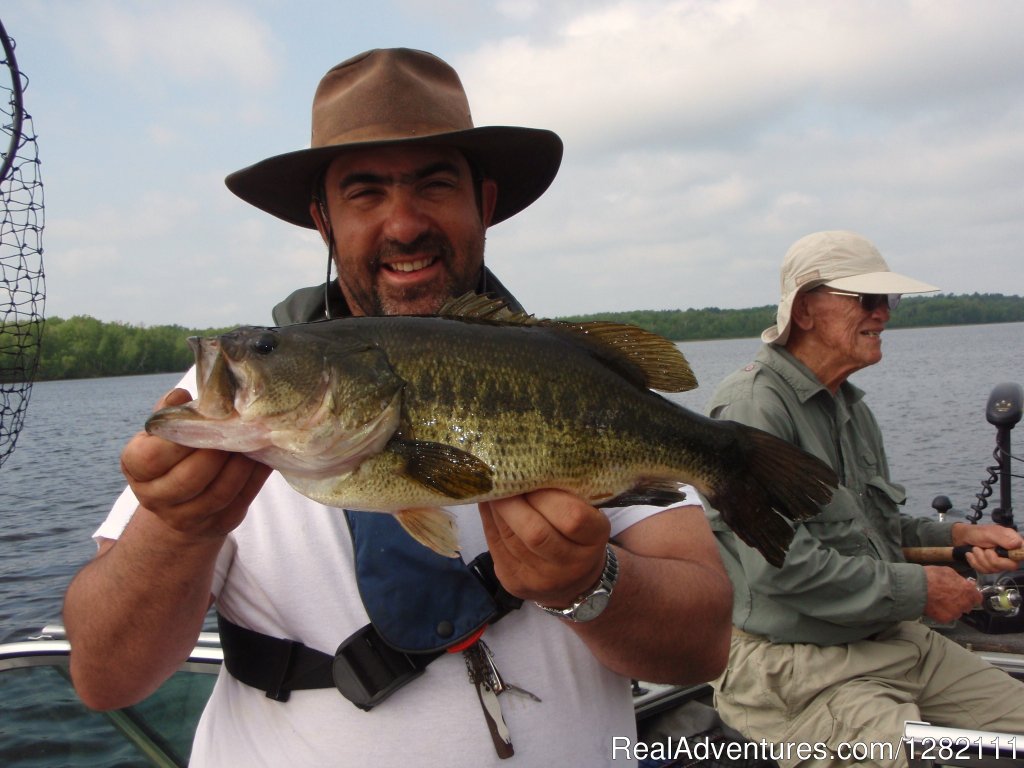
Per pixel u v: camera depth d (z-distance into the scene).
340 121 0.85
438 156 0.85
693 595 0.76
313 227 1.09
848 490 1.38
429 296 0.86
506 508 0.64
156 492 0.60
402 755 0.72
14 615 2.51
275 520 0.77
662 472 0.77
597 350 0.76
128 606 0.67
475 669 0.73
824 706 1.26
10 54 0.95
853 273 1.41
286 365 0.67
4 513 4.10
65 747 1.14
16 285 1.00
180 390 0.65
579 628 0.69
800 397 1.41
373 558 0.73
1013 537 1.46
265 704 0.75
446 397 0.70
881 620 1.27
